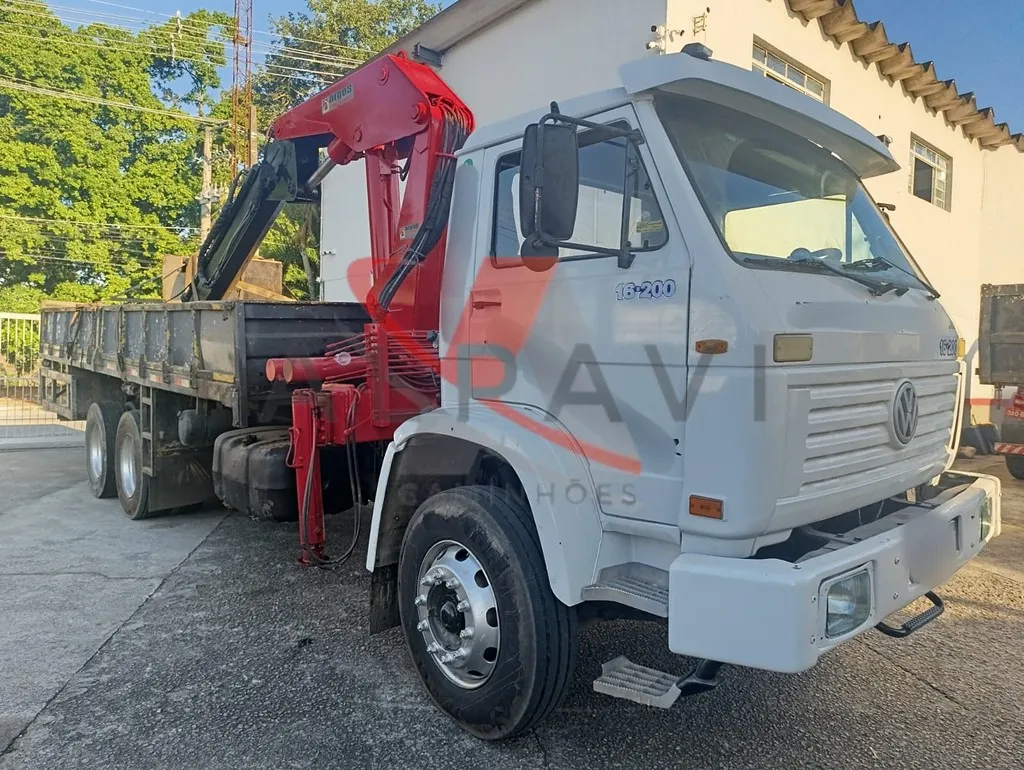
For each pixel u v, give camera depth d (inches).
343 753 123.6
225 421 227.8
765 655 92.4
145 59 1198.9
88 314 307.6
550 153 105.7
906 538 110.6
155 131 1208.8
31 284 1114.7
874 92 423.8
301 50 1083.3
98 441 302.7
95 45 1143.0
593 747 125.3
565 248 110.9
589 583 113.5
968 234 540.4
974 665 156.0
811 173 132.7
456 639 130.6
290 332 192.7
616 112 116.5
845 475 111.3
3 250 1059.3
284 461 176.9
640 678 108.5
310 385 182.7
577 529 113.7
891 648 164.2
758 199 118.6
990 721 133.6
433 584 132.3
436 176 162.1
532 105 361.7
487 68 387.5
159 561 224.7
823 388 105.6
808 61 369.4
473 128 172.9
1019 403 357.1
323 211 567.8
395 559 146.1
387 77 179.3
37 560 225.3
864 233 143.0
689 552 104.0
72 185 1122.0
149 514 268.2
